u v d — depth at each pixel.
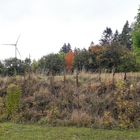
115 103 27.61
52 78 32.72
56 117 27.33
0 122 27.83
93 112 27.42
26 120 27.86
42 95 30.41
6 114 28.92
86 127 25.38
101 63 49.00
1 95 32.03
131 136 22.27
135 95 27.95
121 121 25.39
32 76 33.69
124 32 99.12
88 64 49.50
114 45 50.44
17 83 32.84
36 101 29.84
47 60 51.66
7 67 45.06
